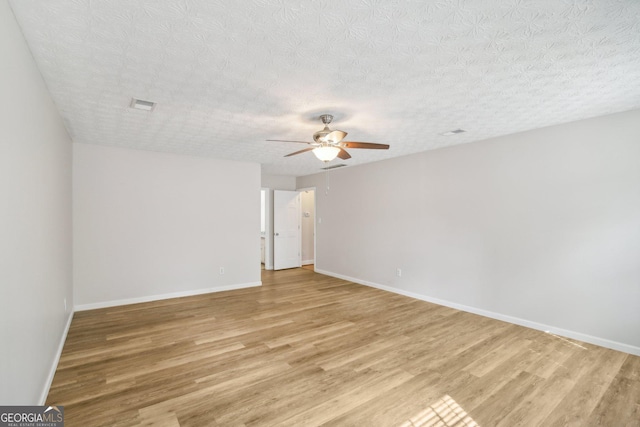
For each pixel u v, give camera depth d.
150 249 4.65
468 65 2.04
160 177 4.72
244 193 5.57
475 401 2.18
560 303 3.38
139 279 4.57
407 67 2.06
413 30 1.64
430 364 2.71
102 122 3.20
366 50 1.84
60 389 2.27
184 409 2.05
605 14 1.50
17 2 1.39
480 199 4.09
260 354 2.88
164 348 2.99
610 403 2.16
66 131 3.46
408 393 2.27
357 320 3.84
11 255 1.47
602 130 3.09
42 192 2.16
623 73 2.16
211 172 5.20
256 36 1.69
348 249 6.22
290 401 2.16
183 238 4.94
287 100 2.62
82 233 4.13
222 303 4.56
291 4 1.42
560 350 2.99
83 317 3.87
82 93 2.45
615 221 3.01
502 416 2.02
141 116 3.01
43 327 2.15
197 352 2.91
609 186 3.05
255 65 2.02
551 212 3.45
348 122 3.26
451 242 4.42
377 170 5.57
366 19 1.54
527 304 3.63
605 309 3.07
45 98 2.28
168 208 4.80
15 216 1.53
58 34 1.65
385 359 2.79
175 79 2.21
